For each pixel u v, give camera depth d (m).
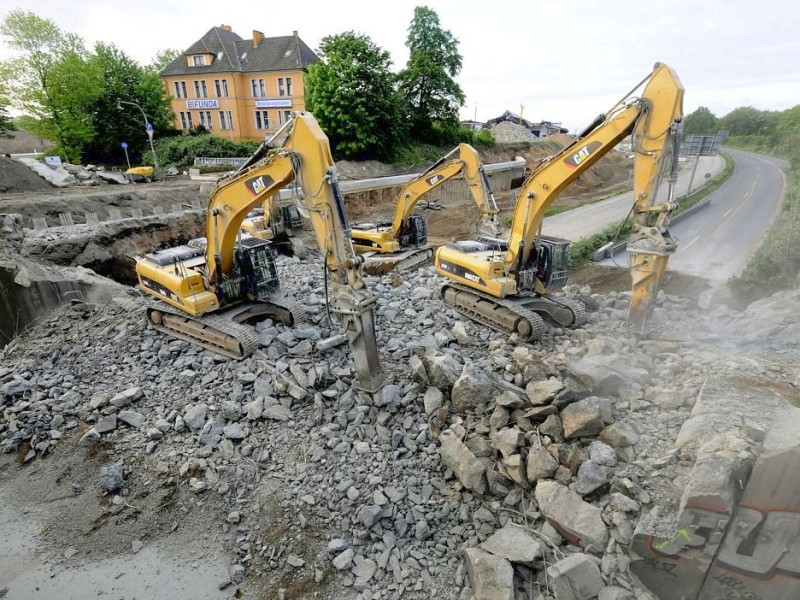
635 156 8.41
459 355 9.88
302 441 7.68
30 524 7.02
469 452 6.51
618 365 8.03
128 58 45.12
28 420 8.84
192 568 6.19
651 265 8.80
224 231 9.85
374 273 17.50
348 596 5.63
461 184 38.62
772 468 3.56
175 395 9.09
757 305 11.73
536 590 5.13
